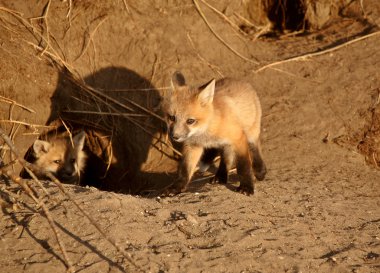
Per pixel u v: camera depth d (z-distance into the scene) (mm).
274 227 10797
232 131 12719
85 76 16641
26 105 15336
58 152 16609
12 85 15047
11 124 15086
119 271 8836
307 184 13641
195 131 12445
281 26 21703
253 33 20109
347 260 9906
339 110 16703
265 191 12812
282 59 18469
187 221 10508
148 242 9719
